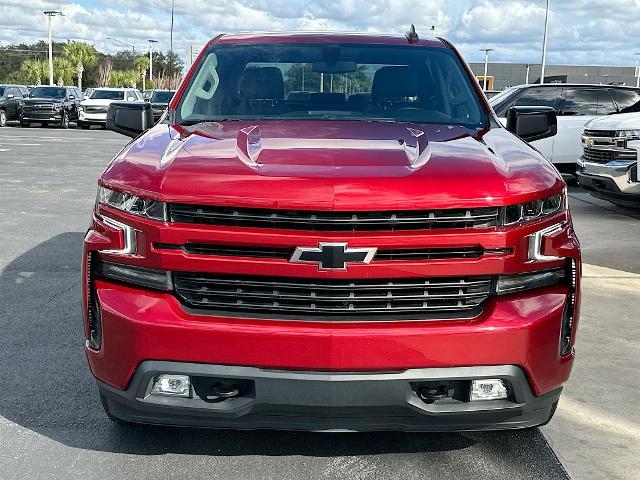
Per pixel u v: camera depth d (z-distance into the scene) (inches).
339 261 99.8
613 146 367.2
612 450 127.2
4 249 282.8
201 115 150.3
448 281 103.2
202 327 101.0
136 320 102.9
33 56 3688.5
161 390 105.5
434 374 101.5
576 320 112.8
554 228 108.7
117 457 123.3
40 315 201.0
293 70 160.9
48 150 759.1
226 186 101.4
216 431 132.5
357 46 169.9
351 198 99.6
